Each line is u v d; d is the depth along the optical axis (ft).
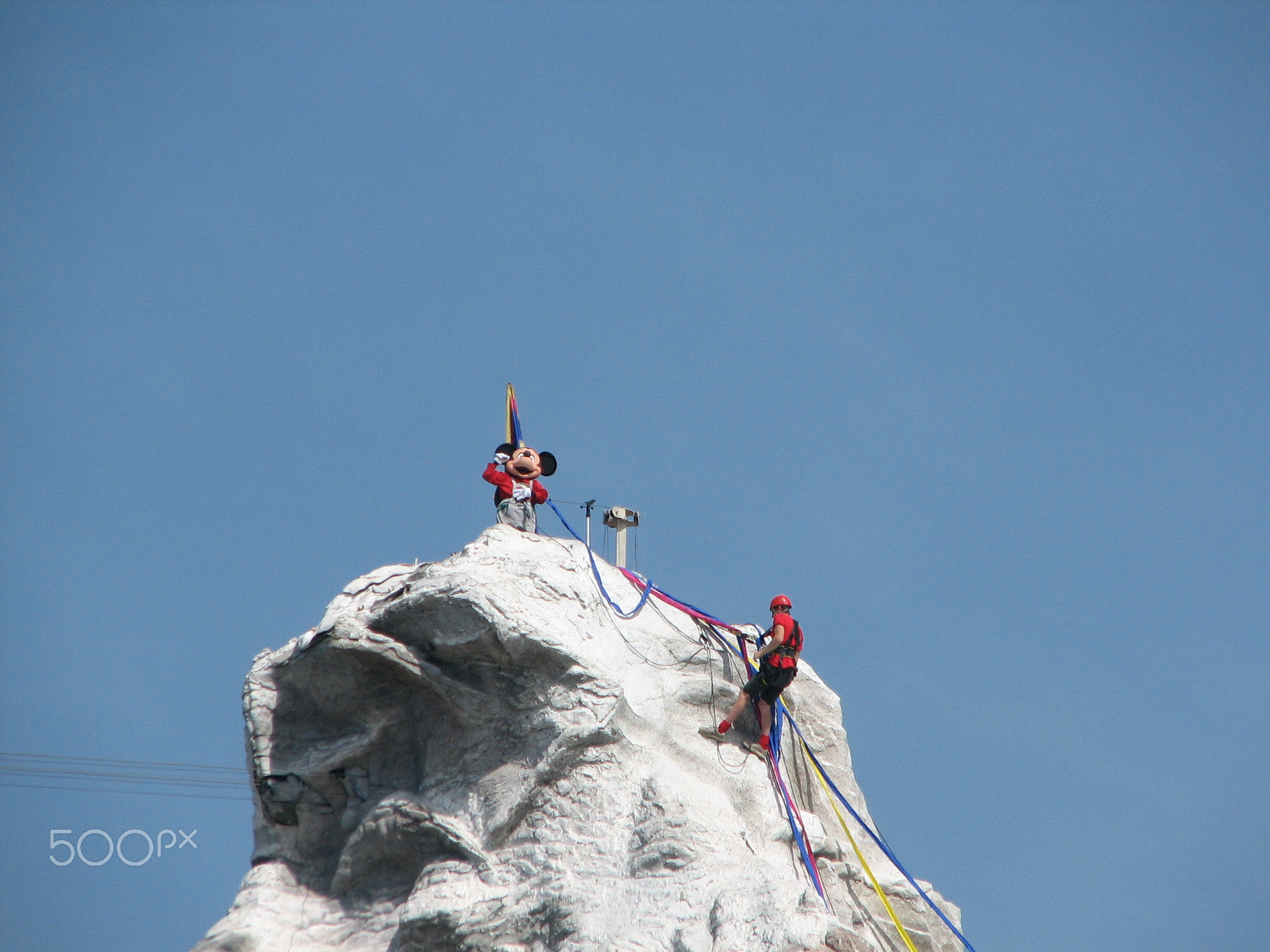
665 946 183.32
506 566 219.61
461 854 201.77
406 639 212.64
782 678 225.76
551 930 190.90
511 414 259.60
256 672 218.79
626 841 200.34
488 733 211.20
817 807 239.71
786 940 176.86
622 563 249.96
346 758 212.43
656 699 221.87
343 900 208.03
